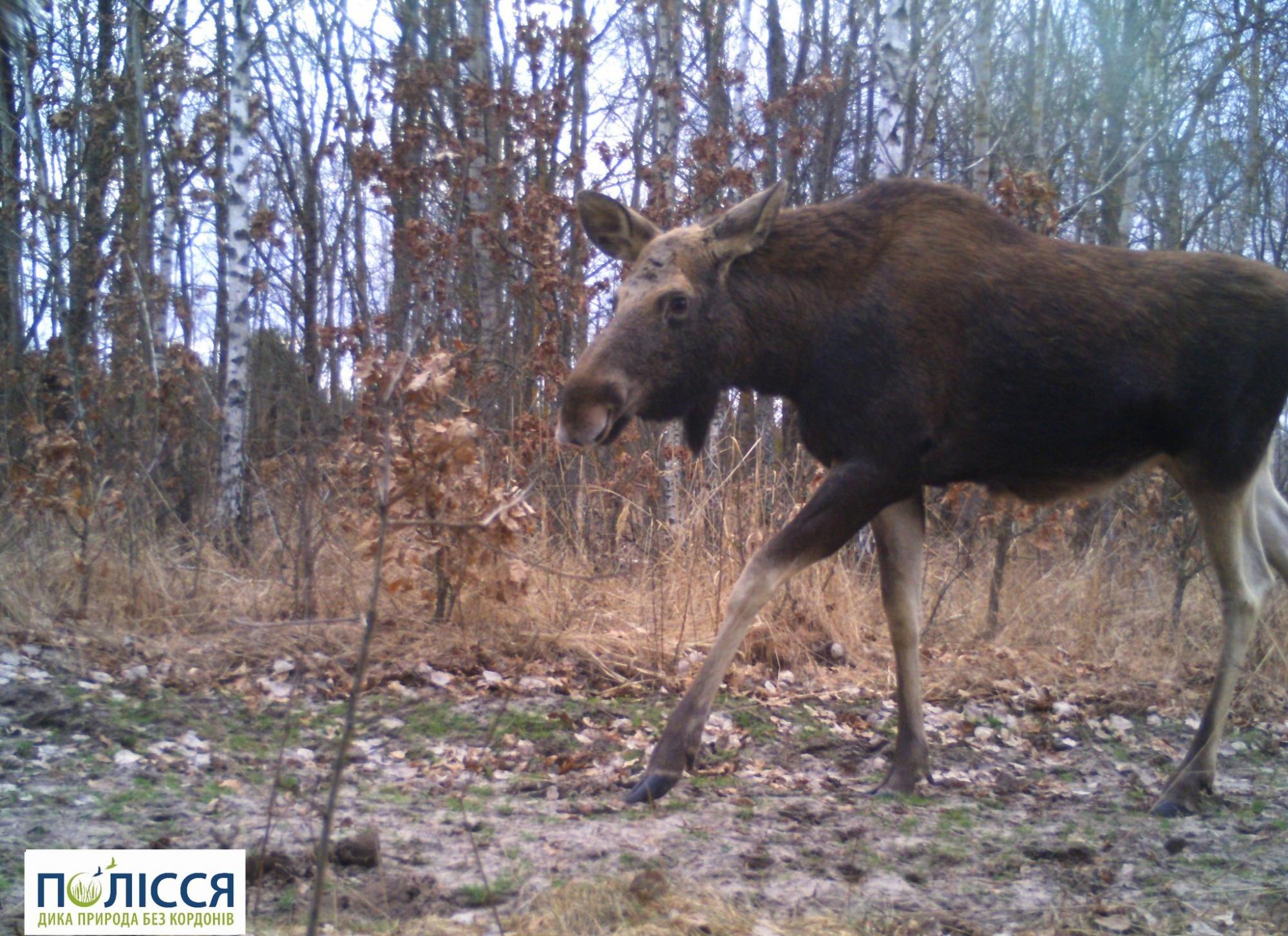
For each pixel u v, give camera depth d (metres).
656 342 4.41
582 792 4.52
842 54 18.53
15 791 4.00
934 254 4.52
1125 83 14.61
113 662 5.72
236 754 4.66
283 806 4.05
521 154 10.30
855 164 17.31
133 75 12.47
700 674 4.46
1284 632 7.16
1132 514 9.33
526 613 6.66
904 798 4.68
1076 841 4.11
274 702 5.38
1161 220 15.20
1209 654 7.50
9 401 9.55
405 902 3.32
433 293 9.45
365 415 6.92
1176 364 4.62
